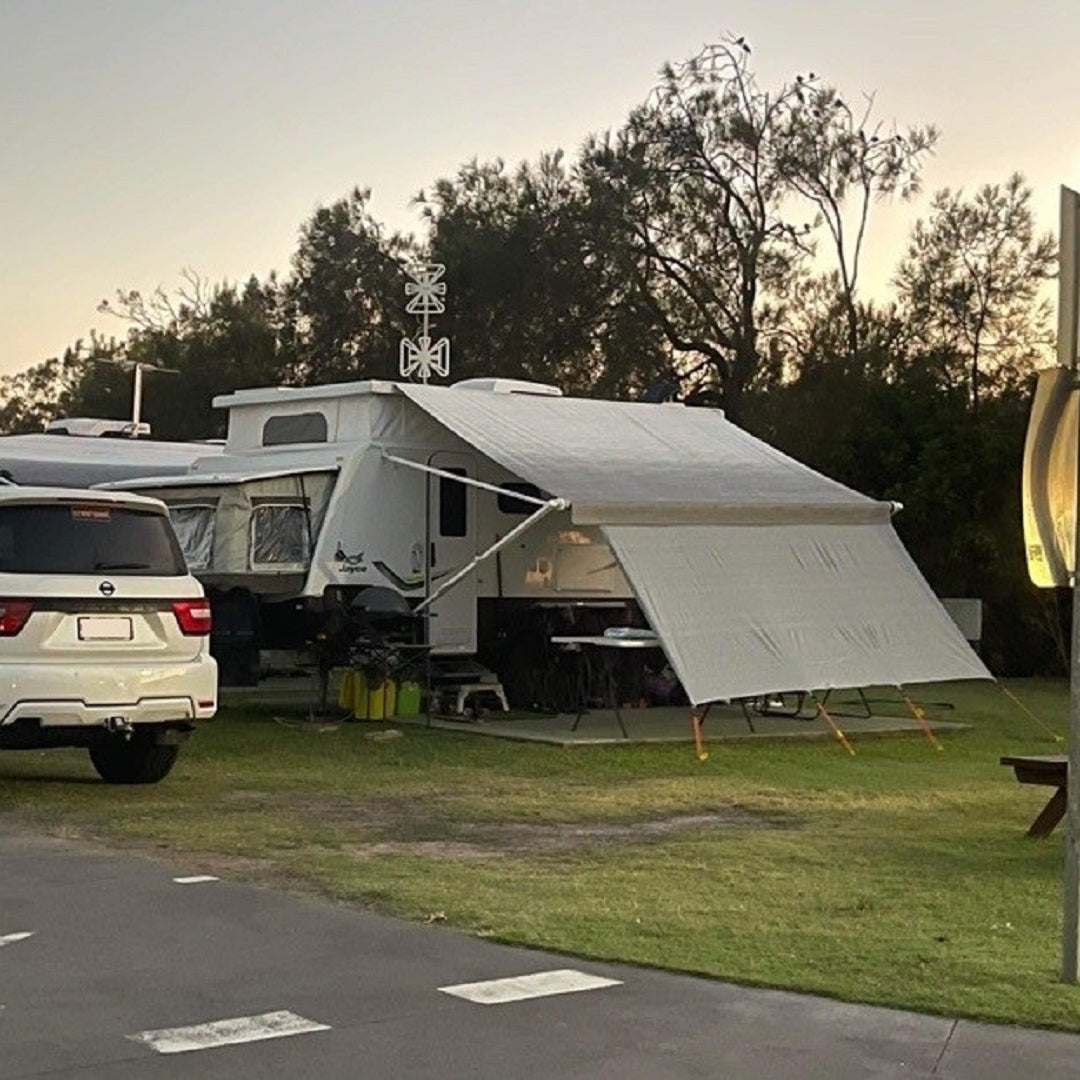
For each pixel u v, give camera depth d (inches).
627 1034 222.8
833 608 595.2
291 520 624.1
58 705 398.3
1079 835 251.4
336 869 336.8
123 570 416.8
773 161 1286.9
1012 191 1238.9
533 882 326.3
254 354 1562.5
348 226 1430.9
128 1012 229.8
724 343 1273.4
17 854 347.9
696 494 596.4
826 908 304.2
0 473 650.2
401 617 614.9
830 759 549.3
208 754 527.5
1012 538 957.2
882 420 1003.3
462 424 620.4
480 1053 213.6
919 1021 230.8
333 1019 227.6
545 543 684.7
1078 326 264.1
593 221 1280.8
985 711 725.9
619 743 561.3
